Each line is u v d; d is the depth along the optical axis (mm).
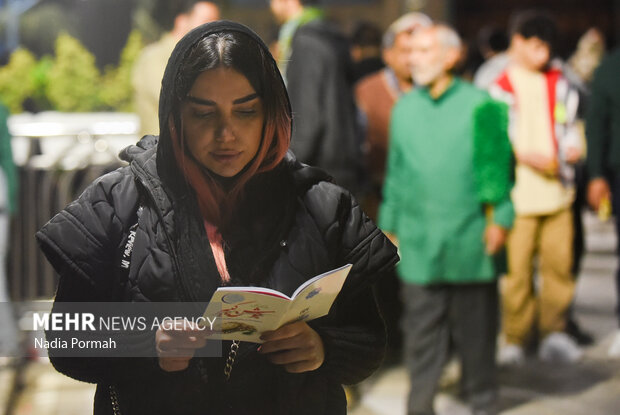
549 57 9180
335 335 2996
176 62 2711
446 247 7117
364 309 3111
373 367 3123
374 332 3109
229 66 2689
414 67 7156
